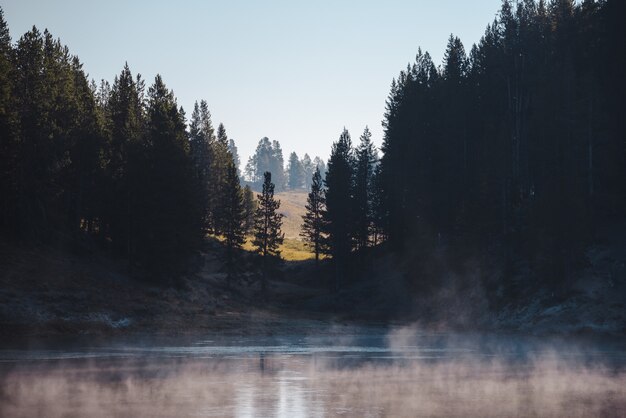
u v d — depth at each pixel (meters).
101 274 64.69
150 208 69.31
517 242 68.88
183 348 42.56
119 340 47.00
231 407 20.31
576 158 65.62
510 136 77.00
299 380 27.11
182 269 71.44
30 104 70.62
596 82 67.94
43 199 69.31
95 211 76.88
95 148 75.00
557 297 57.75
